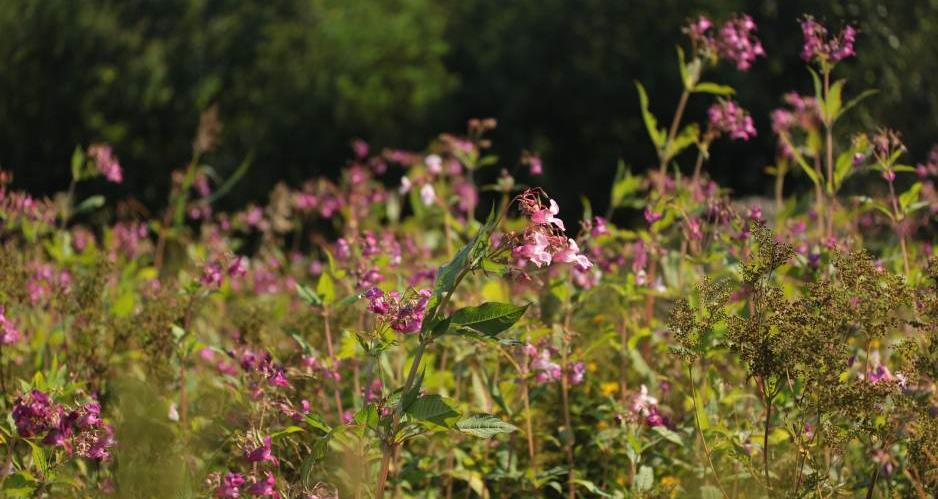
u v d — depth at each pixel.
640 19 18.05
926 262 5.02
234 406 5.11
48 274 6.49
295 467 4.63
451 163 8.54
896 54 14.23
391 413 3.89
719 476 4.84
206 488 4.26
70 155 16.86
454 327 3.71
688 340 4.19
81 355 5.42
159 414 4.79
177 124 17.22
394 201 8.59
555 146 18.25
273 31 18.34
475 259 3.68
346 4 19.16
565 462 5.49
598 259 5.84
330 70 18.28
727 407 5.22
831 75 14.12
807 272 5.33
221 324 6.96
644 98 6.14
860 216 7.27
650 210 5.70
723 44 6.29
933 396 3.88
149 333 5.24
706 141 6.29
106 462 4.72
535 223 3.64
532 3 18.53
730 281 4.36
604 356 6.20
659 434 5.02
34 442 4.11
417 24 18.98
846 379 4.46
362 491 4.64
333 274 5.20
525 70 18.20
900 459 4.72
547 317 6.11
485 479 5.38
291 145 17.77
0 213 6.55
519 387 5.55
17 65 16.86
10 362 5.42
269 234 9.98
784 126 6.76
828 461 4.72
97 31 17.28
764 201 9.99
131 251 8.63
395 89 18.41
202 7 18.12
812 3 16.02
